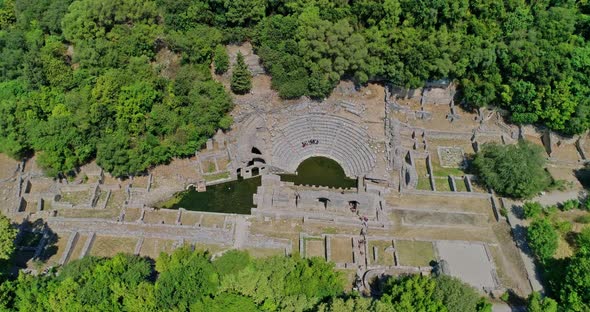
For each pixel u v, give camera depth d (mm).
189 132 112562
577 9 124562
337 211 104312
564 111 112438
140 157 108375
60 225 101250
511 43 115875
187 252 88438
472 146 119312
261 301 79500
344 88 124812
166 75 121188
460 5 117688
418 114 123125
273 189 108312
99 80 109562
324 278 82812
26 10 128750
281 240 99000
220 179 113688
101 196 108312
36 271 93688
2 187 109312
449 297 78625
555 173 113438
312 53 118625
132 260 87938
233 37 123500
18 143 108312
